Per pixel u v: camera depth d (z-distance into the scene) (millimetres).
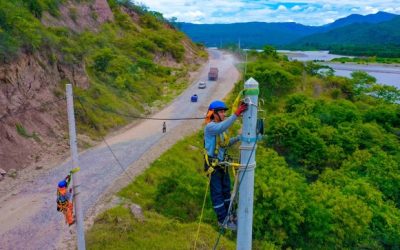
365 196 28672
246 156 6957
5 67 28609
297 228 23031
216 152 7039
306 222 23250
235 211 7395
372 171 34906
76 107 35438
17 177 24766
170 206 23344
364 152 37781
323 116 49469
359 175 34906
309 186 27781
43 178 24984
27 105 30047
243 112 6824
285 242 22781
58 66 37531
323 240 23516
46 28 46656
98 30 70812
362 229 23875
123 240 18719
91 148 32219
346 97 71625
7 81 28484
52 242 18125
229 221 7395
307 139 39156
